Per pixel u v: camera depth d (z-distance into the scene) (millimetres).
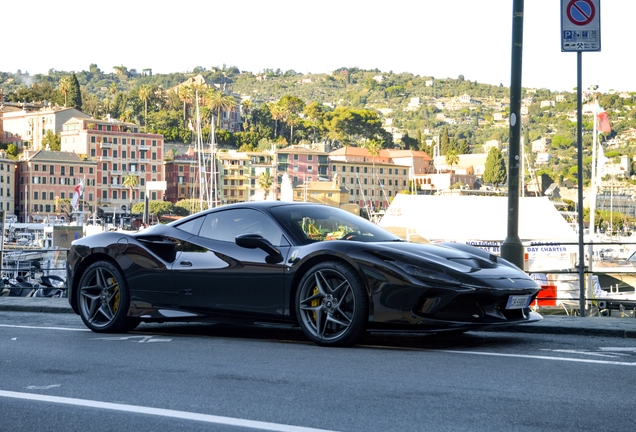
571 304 19734
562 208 136000
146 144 147250
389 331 5801
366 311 5855
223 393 4297
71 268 7508
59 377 4863
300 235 6402
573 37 7906
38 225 93062
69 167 138250
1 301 10133
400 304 5711
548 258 31938
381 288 5770
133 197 145625
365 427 3521
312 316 6152
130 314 7098
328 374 4824
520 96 8352
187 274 6758
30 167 134625
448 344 6172
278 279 6258
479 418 3670
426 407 3900
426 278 5664
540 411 3803
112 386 4547
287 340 6531
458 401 4031
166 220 140375
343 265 5961
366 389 4352
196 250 6816
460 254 6195
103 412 3891
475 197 33469
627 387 4383
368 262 5836
